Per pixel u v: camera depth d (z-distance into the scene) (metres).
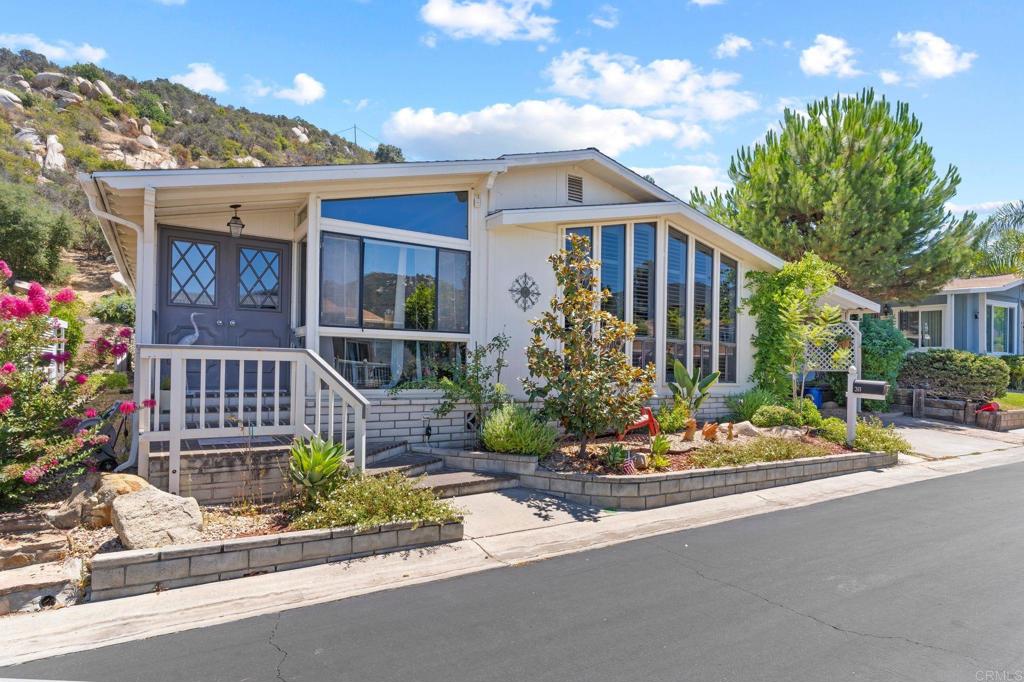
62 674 3.16
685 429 9.73
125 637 3.60
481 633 3.64
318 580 4.50
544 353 7.48
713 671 3.17
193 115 54.03
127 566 4.14
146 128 45.16
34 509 5.11
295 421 6.10
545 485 7.08
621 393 7.45
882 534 5.76
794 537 5.68
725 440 9.20
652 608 4.02
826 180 15.05
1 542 4.41
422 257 8.61
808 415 10.59
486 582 4.52
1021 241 21.69
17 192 24.00
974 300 19.61
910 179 15.19
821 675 3.13
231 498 5.68
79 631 3.65
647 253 10.85
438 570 4.77
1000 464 9.76
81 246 28.69
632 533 5.87
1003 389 13.71
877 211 14.72
